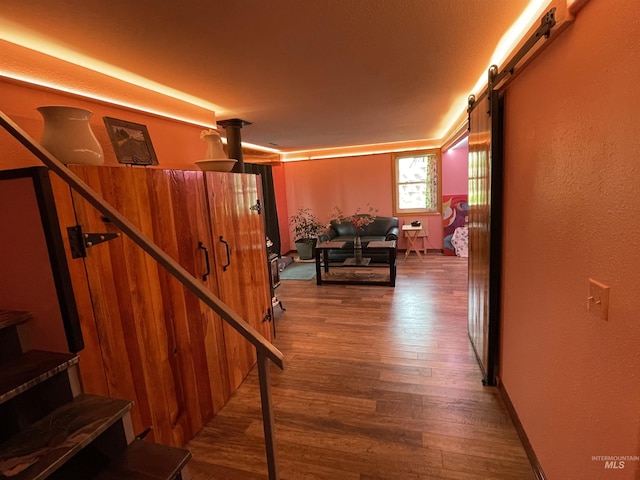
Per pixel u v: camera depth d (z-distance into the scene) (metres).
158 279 1.77
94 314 1.41
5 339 1.28
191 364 2.00
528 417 1.68
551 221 1.35
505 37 1.87
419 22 1.68
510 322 1.95
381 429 1.96
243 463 1.78
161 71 2.17
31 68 1.74
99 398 1.19
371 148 6.74
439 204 6.55
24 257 1.28
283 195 7.34
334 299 4.29
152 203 1.75
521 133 1.67
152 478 1.03
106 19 1.49
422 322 3.43
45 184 1.19
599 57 0.98
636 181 0.84
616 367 0.95
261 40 1.78
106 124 1.83
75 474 1.10
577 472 1.19
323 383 2.46
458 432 1.90
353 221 5.80
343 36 1.80
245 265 2.68
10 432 1.06
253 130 4.37
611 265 0.96
